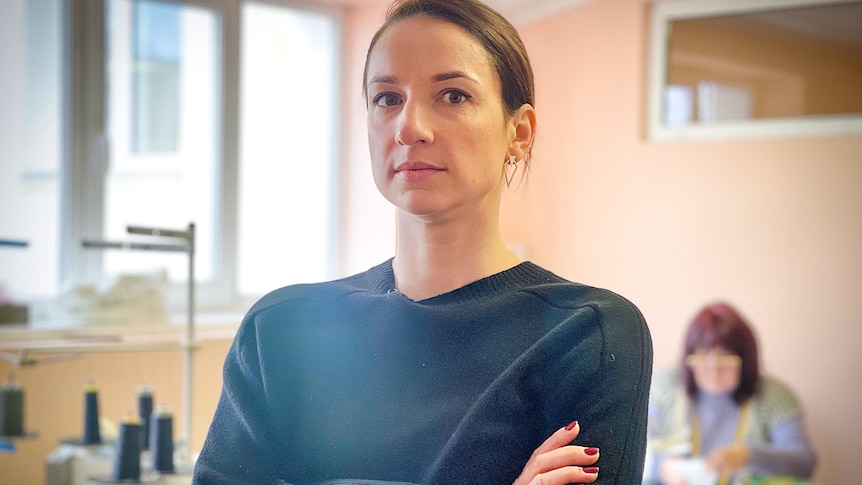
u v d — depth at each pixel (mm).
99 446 2580
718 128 3584
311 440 940
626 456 872
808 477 3119
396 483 865
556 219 3979
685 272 3643
